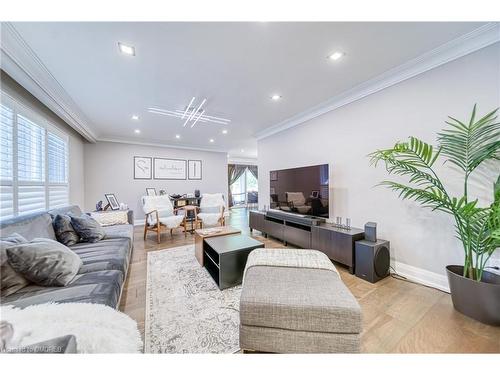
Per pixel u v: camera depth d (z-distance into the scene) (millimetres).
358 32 1612
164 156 5777
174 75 2238
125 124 3998
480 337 1298
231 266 1974
